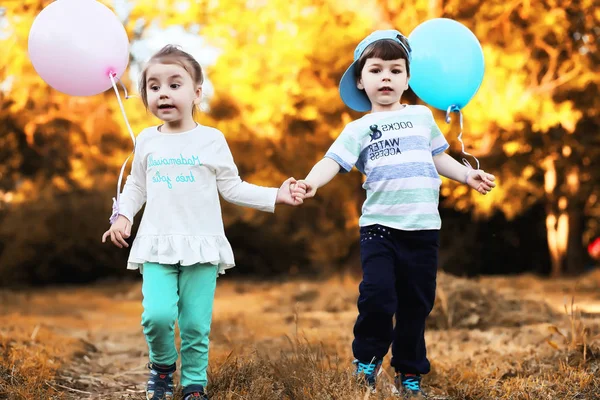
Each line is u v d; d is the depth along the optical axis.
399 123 3.58
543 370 4.00
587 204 16.33
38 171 15.53
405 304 3.55
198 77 3.45
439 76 3.91
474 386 3.70
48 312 9.12
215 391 3.54
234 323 6.87
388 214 3.48
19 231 15.95
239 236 18.80
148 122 12.73
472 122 10.16
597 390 3.55
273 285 15.04
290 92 10.48
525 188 13.93
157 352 3.30
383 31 3.67
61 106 12.27
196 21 10.84
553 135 13.29
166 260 3.23
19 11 10.28
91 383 4.19
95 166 15.11
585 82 10.70
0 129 12.64
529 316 6.56
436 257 3.54
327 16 10.23
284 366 3.81
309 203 14.45
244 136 11.57
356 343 3.51
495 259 18.36
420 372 3.57
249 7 10.58
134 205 3.42
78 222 16.44
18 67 10.56
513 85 10.15
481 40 10.24
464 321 6.44
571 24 10.78
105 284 16.77
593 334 4.93
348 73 3.77
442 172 3.74
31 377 3.88
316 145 11.46
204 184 3.35
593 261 18.05
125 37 3.86
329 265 15.75
